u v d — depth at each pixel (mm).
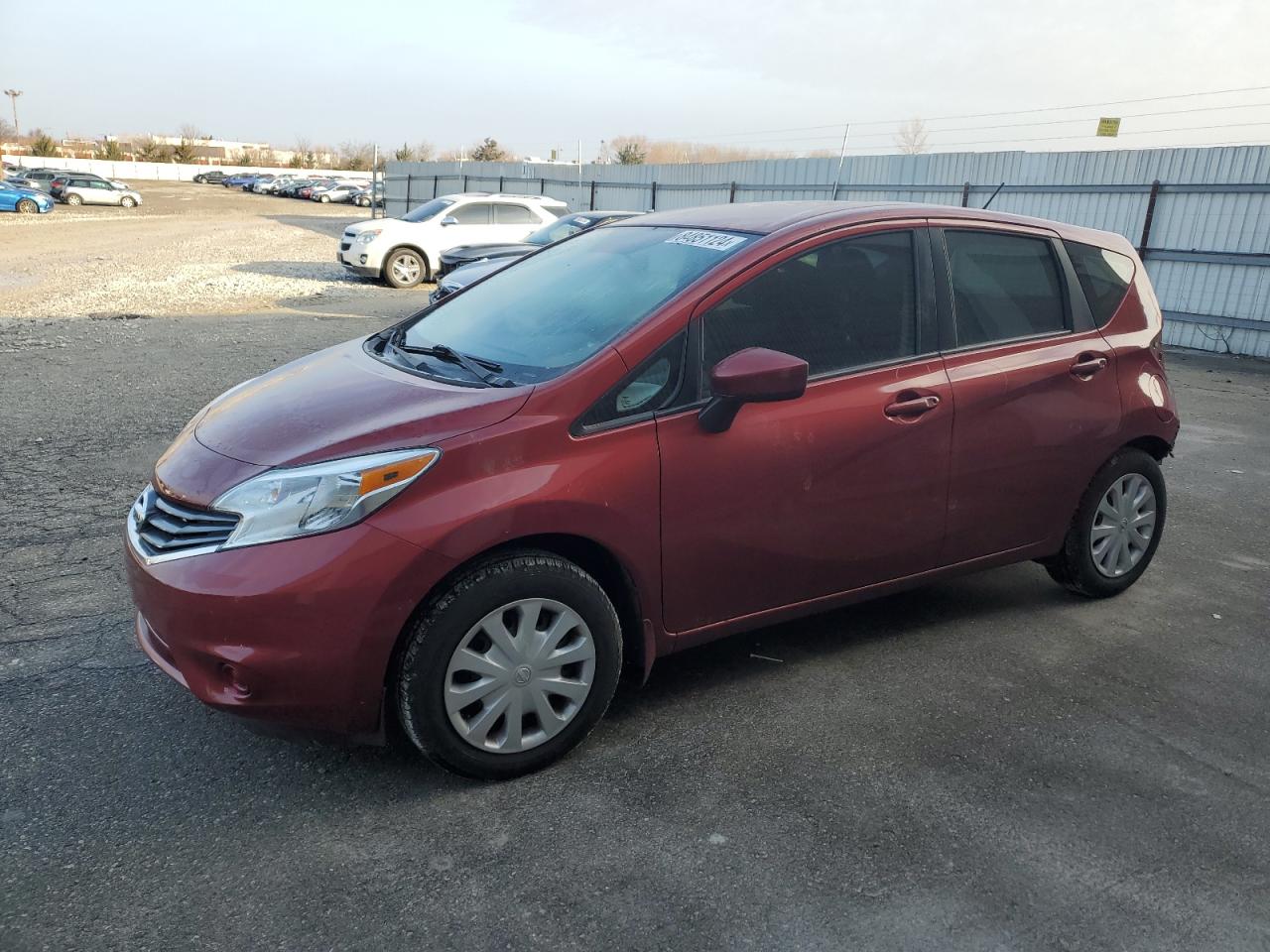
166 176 86812
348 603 2619
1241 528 5516
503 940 2279
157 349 10156
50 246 25109
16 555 4566
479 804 2818
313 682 2648
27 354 9758
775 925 2344
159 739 3117
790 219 3527
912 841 2672
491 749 2887
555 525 2838
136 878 2471
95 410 7438
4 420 7039
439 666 2752
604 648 3018
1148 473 4328
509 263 4234
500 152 76688
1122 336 4195
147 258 22062
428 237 17438
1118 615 4273
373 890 2443
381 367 3410
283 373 3592
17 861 2520
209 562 2648
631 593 3100
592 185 26766
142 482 5668
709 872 2529
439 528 2676
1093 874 2559
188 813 2746
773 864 2566
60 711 3262
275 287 16828
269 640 2602
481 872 2518
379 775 2959
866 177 18172
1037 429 3865
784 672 3674
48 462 6031
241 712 2662
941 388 3578
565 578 2895
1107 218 14445
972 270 3805
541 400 2893
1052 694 3535
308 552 2609
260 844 2619
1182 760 3121
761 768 3021
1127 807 2855
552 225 15883
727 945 2277
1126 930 2359
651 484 2998
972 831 2721
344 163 104125
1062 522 4109
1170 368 11711
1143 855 2641
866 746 3158
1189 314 13594
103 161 84375
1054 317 4023
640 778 2957
